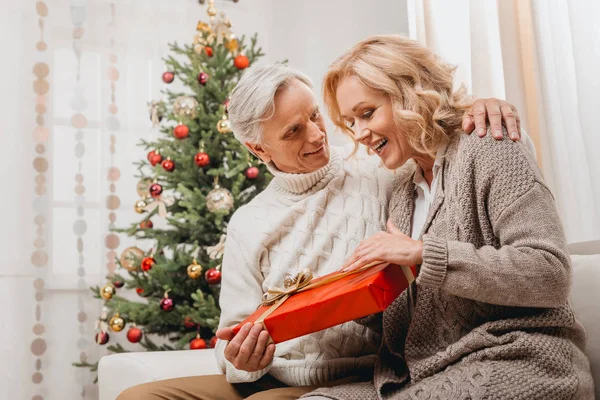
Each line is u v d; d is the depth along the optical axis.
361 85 1.36
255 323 1.30
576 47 2.15
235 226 1.70
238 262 1.65
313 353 1.49
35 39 3.26
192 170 2.77
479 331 1.17
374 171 1.63
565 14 2.27
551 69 2.30
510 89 2.44
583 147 2.20
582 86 2.14
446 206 1.28
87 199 3.28
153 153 2.77
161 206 2.70
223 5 3.73
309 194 1.63
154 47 3.50
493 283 1.10
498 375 1.10
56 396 3.14
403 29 3.35
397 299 1.35
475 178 1.24
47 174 3.23
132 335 2.65
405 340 1.30
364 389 1.27
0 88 3.18
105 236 3.27
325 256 1.55
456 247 1.14
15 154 3.17
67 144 3.28
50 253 3.20
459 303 1.24
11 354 3.08
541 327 1.17
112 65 3.39
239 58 2.88
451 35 2.80
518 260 1.10
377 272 1.18
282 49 3.80
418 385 1.18
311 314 1.23
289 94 1.56
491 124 1.26
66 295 3.21
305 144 1.58
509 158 1.20
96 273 3.25
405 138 1.36
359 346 1.48
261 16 3.83
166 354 1.84
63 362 3.16
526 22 2.46
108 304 2.78
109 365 1.81
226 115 2.73
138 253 2.79
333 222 1.57
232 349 1.33
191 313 2.63
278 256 1.60
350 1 3.60
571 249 1.55
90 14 3.38
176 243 2.79
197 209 2.71
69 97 3.31
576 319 1.21
